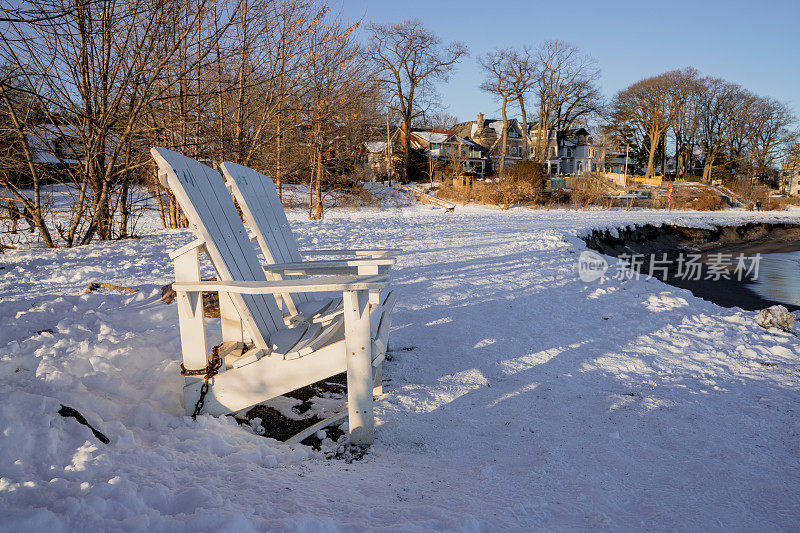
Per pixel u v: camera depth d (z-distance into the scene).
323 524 1.71
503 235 13.71
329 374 2.68
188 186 2.72
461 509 1.97
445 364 3.96
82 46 9.92
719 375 3.79
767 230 28.41
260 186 4.05
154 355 3.47
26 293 5.95
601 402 3.23
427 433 2.81
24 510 1.49
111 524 1.55
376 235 13.66
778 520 1.96
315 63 15.37
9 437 1.94
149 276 7.23
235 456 2.38
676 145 66.94
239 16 12.41
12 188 10.70
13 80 9.59
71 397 2.53
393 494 2.11
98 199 11.45
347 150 27.72
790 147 65.31
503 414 3.06
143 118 11.28
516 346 4.46
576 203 33.91
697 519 1.95
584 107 52.56
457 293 6.57
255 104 14.95
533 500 2.07
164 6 10.17
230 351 2.94
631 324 5.30
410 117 44.12
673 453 2.53
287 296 3.59
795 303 9.82
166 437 2.51
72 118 10.55
